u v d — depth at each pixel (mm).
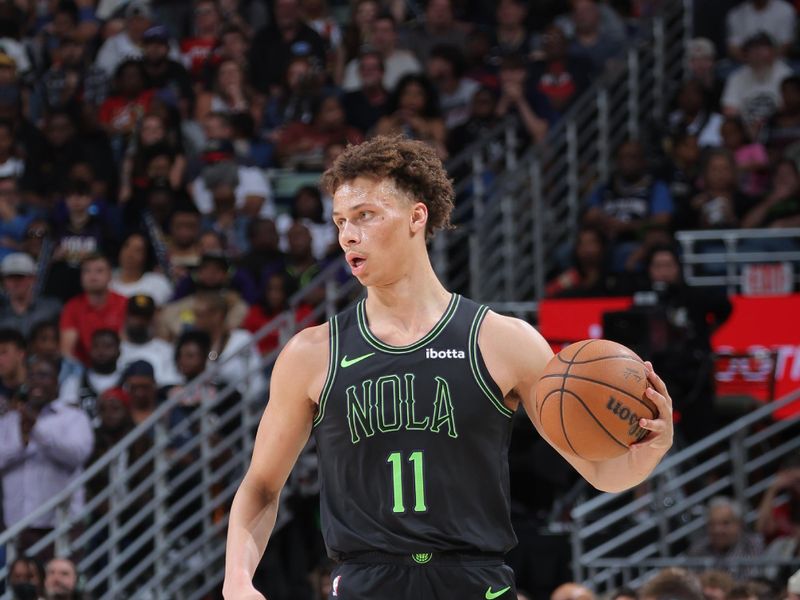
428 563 7277
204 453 19766
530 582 20375
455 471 7316
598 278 23266
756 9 31375
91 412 21766
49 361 20141
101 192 28266
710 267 24719
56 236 26719
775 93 28875
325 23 34438
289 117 30719
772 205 25000
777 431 21281
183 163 28594
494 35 33188
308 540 21281
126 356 23000
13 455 19766
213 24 33656
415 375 7383
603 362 7137
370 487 7344
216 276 23609
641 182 25578
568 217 26344
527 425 20078
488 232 25281
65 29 34750
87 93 32531
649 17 30875
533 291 25734
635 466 7355
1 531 19750
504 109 28250
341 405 7406
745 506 20156
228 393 20078
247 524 7578
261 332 20375
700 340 20391
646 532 21422
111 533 19328
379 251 7445
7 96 30500
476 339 7477
